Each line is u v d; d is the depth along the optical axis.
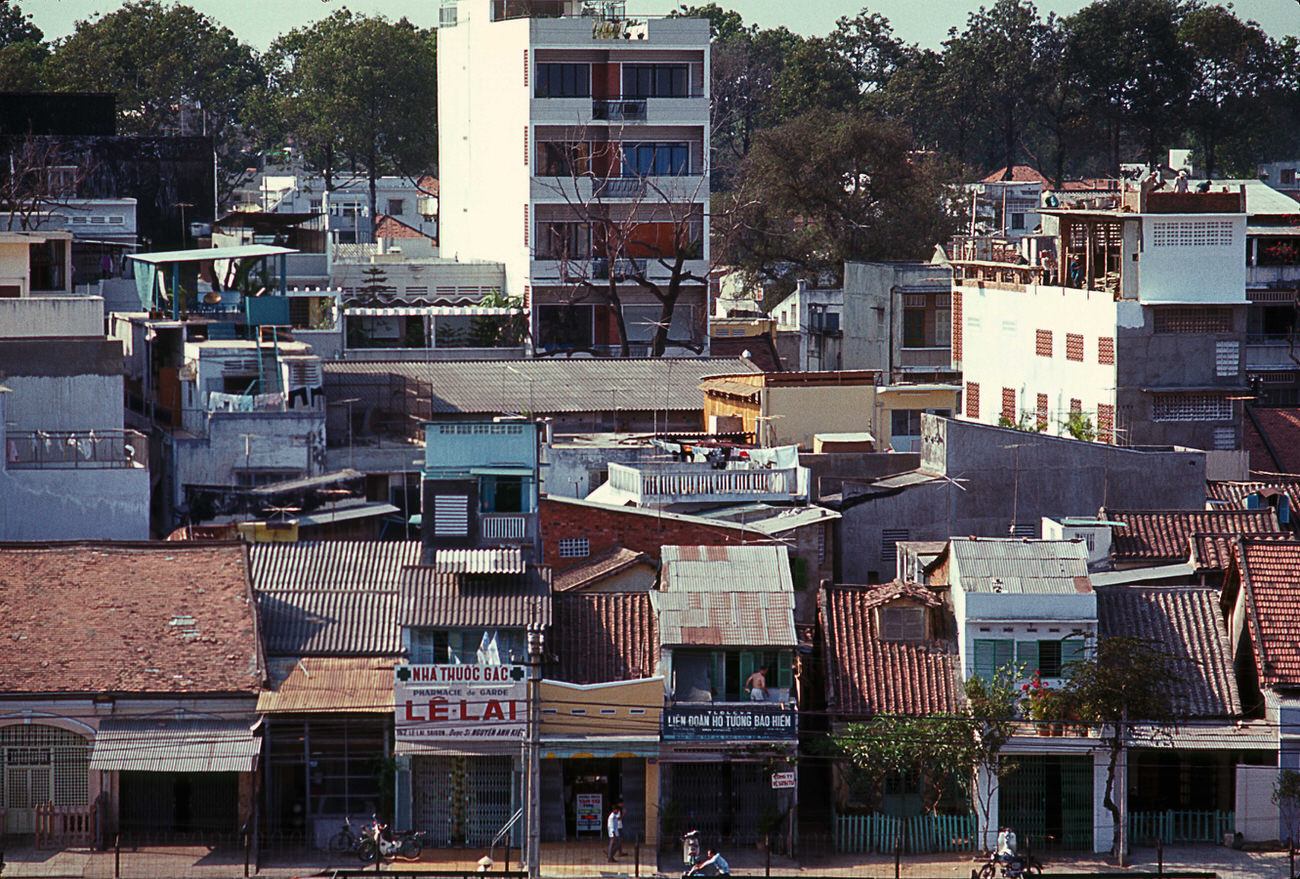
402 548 100.25
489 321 167.88
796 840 83.44
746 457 117.75
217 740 80.56
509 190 182.25
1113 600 89.81
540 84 176.62
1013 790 84.81
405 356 161.50
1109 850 83.94
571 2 186.38
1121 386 133.75
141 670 82.69
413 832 81.94
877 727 83.19
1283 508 111.50
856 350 179.50
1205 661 87.06
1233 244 134.50
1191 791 86.62
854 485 112.38
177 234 171.38
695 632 85.31
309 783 82.81
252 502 113.94
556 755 82.69
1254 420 142.62
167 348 125.50
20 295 133.50
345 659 86.25
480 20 189.62
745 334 199.38
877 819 84.12
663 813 83.50
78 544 90.31
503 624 85.69
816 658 89.50
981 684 83.88
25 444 104.50
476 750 82.25
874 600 88.62
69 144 168.62
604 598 89.25
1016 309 148.00
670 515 106.75
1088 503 112.38
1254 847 84.19
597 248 177.00
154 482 116.31
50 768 81.38
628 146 178.62
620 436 132.38
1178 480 112.69
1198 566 97.50
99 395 110.00
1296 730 83.88
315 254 175.12
